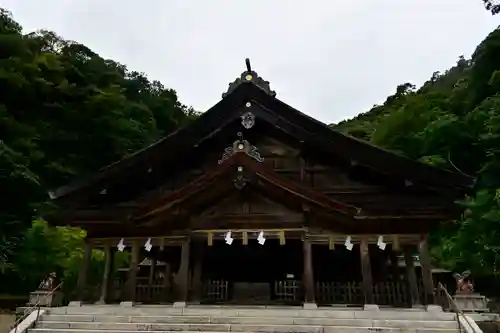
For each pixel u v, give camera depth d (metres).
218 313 14.38
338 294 16.27
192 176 20.34
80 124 57.25
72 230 31.86
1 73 44.03
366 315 14.08
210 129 19.88
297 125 19.31
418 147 54.03
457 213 17.17
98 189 19.47
